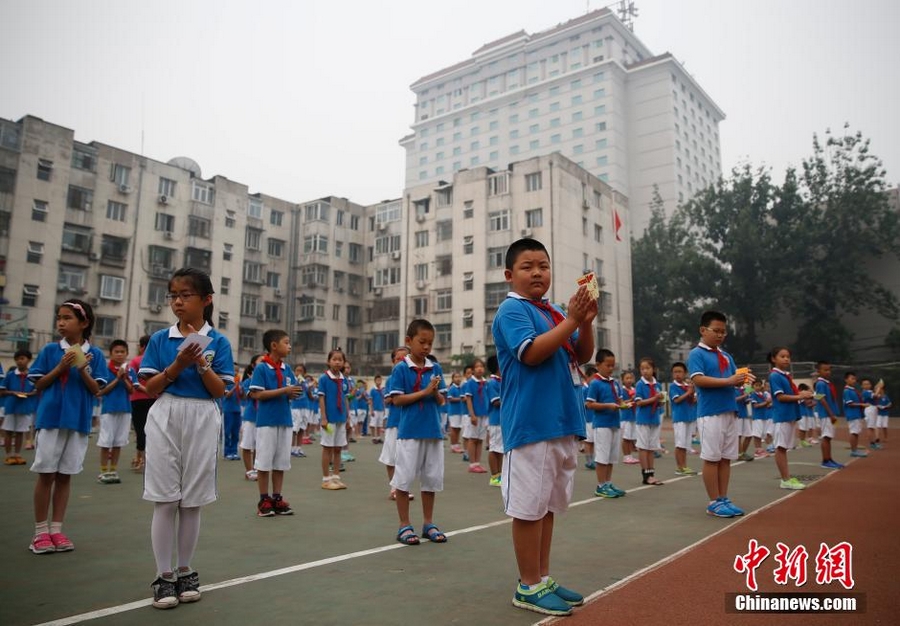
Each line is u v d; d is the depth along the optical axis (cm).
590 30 5778
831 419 980
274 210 3800
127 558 414
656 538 482
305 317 3759
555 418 309
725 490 599
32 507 591
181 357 331
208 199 3384
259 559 415
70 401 443
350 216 4038
